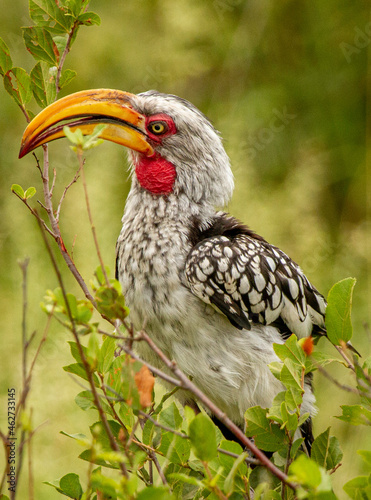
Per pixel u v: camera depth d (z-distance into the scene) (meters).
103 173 12.02
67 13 5.89
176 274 6.62
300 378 5.23
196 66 14.45
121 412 5.11
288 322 7.02
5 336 10.74
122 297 4.47
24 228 11.80
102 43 14.60
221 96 14.63
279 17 15.09
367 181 14.09
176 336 6.63
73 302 4.36
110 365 5.10
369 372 5.16
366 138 14.59
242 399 6.69
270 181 14.00
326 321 5.38
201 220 7.13
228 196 7.44
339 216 14.12
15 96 6.08
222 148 7.44
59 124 7.03
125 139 6.92
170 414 4.98
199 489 5.23
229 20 14.98
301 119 14.78
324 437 5.36
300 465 3.85
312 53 15.12
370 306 11.91
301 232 12.41
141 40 14.77
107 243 11.47
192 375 6.68
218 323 6.62
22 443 4.34
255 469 5.53
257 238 7.29
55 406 9.73
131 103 6.96
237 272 6.59
